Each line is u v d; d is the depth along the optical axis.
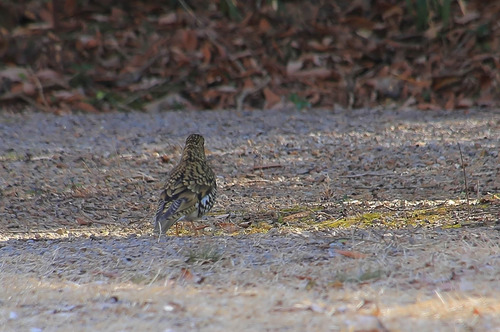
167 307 7.41
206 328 6.82
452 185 12.30
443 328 6.62
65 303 7.70
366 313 7.01
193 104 20.95
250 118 18.98
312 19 23.92
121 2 24.91
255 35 23.20
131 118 19.28
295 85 21.45
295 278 8.12
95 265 8.97
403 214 10.84
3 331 7.00
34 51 22.77
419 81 21.12
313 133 16.92
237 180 13.30
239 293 7.72
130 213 11.80
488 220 10.19
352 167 13.87
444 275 7.93
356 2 24.28
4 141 16.75
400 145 15.36
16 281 8.44
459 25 22.98
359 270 8.14
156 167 14.45
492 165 13.40
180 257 9.06
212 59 22.41
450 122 17.62
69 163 14.73
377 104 20.64
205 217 11.27
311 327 6.73
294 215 11.17
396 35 23.14
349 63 22.11
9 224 11.33
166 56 22.62
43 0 24.12
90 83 21.72
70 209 12.04
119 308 7.46
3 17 23.62
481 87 20.69
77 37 23.25
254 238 9.76
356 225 10.41
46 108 20.77
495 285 7.59
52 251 9.56
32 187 13.19
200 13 24.59
